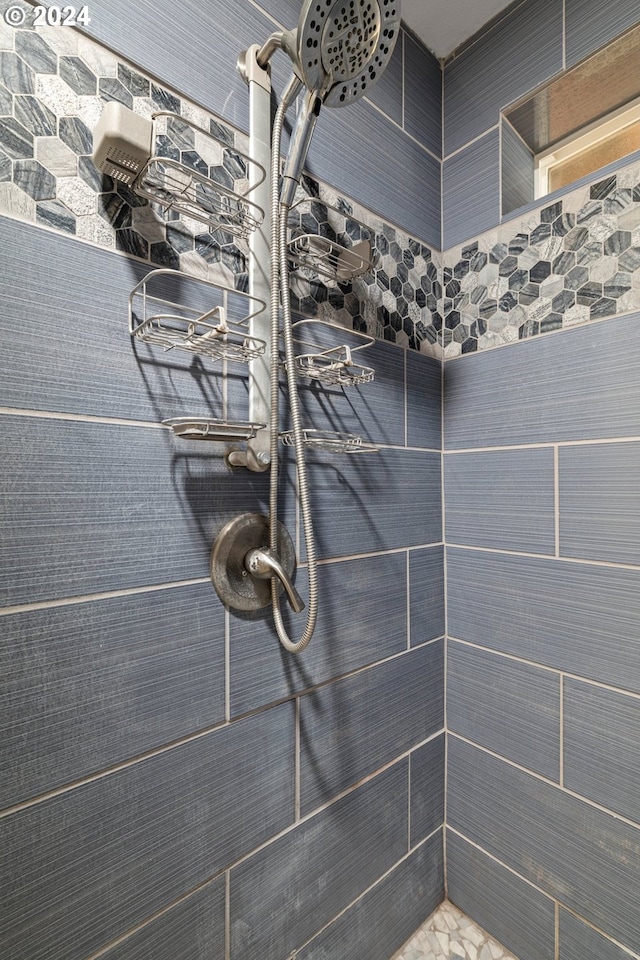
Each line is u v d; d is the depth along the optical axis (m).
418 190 0.99
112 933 0.56
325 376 0.75
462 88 1.01
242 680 0.68
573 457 0.83
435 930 0.97
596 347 0.80
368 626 0.87
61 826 0.52
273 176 0.62
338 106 0.60
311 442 0.70
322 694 0.79
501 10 0.94
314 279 0.79
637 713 0.75
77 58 0.53
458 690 1.01
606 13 0.79
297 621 0.75
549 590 0.86
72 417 0.52
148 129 0.48
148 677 0.58
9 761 0.49
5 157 0.48
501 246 0.94
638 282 0.75
